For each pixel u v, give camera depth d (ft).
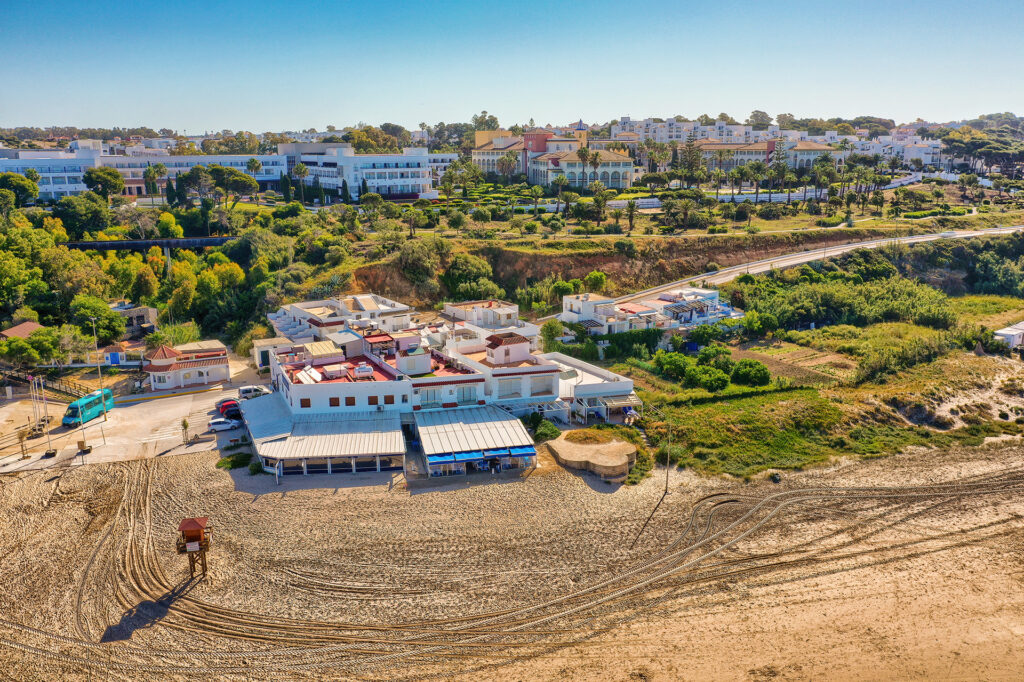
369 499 213.66
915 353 350.23
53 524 200.34
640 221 612.29
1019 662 157.58
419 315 423.64
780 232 578.25
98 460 236.43
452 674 150.51
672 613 170.09
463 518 205.46
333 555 187.93
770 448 256.11
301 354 284.41
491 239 524.93
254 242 504.43
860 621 169.17
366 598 172.65
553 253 498.69
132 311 390.01
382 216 622.13
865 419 277.23
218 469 229.66
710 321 402.11
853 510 216.95
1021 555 195.00
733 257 544.62
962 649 161.27
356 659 154.20
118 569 181.68
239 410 269.64
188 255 504.43
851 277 503.20
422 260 461.37
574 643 159.94
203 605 169.48
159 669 150.71
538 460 239.91
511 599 173.58
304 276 458.50
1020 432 274.16
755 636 163.53
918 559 192.95
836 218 652.07
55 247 454.40
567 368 294.25
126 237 555.69
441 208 645.10
